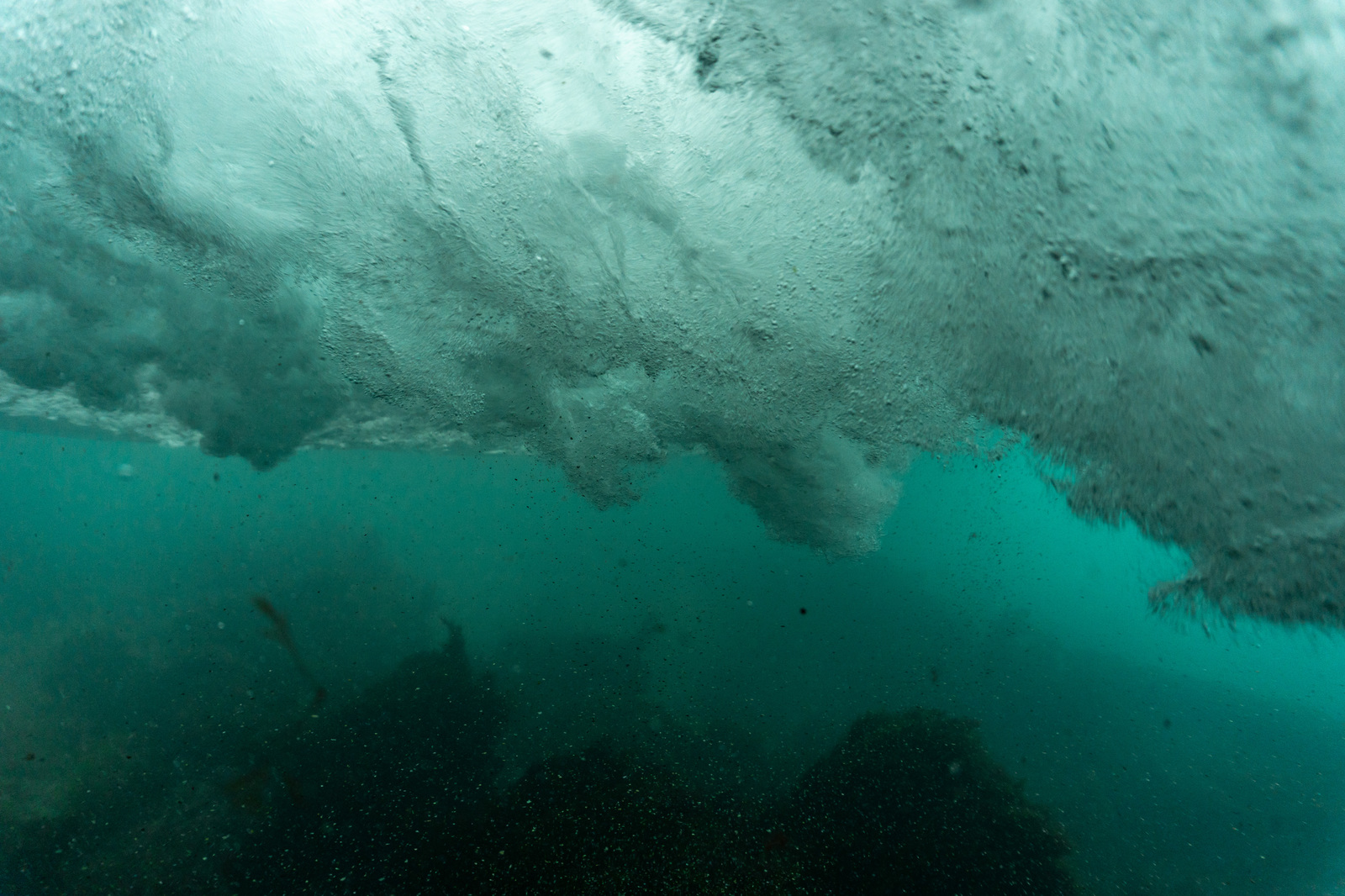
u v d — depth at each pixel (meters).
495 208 2.76
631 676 7.10
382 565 10.55
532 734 5.61
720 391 3.32
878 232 2.38
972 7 1.99
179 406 5.88
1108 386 2.21
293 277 3.26
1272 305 1.90
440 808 4.47
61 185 3.03
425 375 3.64
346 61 2.51
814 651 7.86
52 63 2.62
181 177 2.83
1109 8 1.88
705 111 2.35
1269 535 2.08
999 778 4.93
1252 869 4.29
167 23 2.50
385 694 6.22
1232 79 1.79
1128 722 6.42
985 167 2.10
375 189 2.79
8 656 7.48
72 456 10.15
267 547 10.18
